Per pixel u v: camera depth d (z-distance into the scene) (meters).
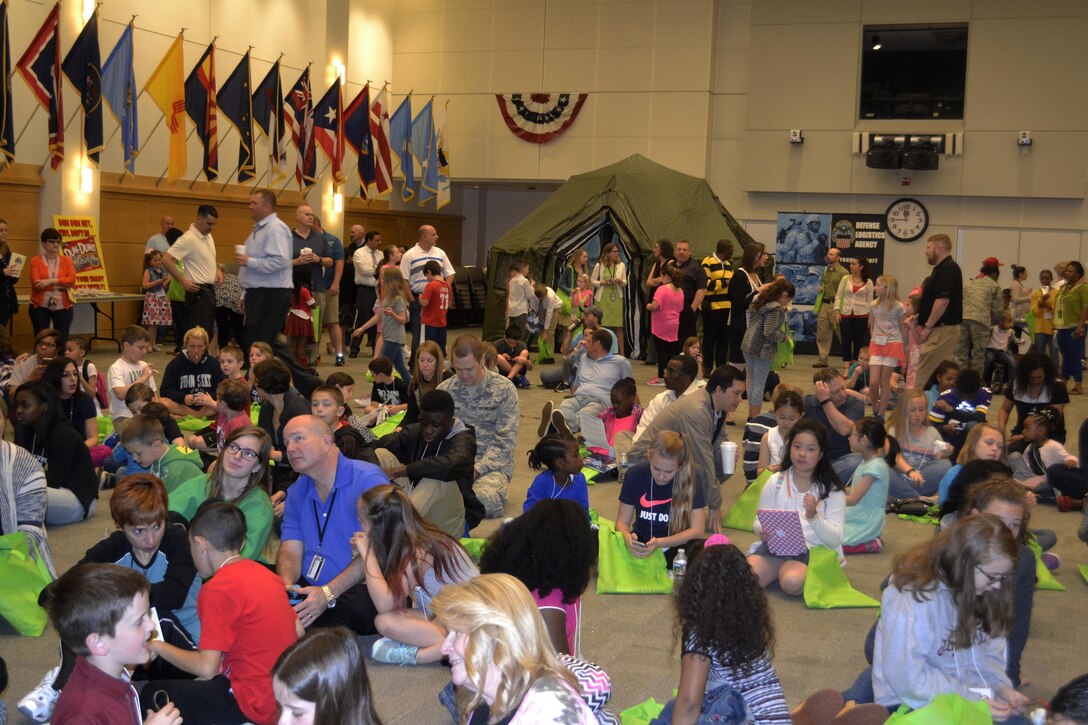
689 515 6.20
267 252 10.63
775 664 5.02
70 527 6.99
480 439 7.79
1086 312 15.16
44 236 13.85
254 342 10.55
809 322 21.12
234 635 3.95
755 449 8.99
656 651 5.16
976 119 20.09
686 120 21.95
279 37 19.94
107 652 3.26
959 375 9.42
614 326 18.00
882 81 20.67
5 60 14.16
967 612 3.65
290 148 20.53
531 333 18.16
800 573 5.98
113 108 15.64
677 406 6.99
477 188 26.03
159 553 4.72
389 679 4.73
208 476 5.44
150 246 16.61
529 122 22.95
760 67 21.23
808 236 21.23
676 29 21.89
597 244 19.67
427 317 14.05
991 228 20.25
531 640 2.59
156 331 16.89
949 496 5.59
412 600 5.00
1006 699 3.76
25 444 7.03
